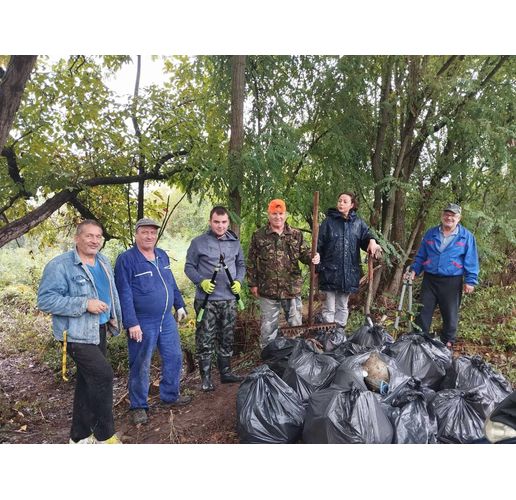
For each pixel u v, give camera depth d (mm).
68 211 6805
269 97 5312
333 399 2705
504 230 5367
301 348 3637
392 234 5977
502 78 5254
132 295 3686
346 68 5207
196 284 4070
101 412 3078
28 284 11523
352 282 4602
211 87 5688
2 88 3473
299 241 4348
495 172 5469
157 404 4125
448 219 4469
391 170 5848
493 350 4871
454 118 5168
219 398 3971
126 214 6715
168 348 3924
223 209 4008
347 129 5488
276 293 4293
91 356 3016
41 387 5734
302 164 5469
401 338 3961
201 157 5340
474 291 6000
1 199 5547
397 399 2951
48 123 5359
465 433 2840
